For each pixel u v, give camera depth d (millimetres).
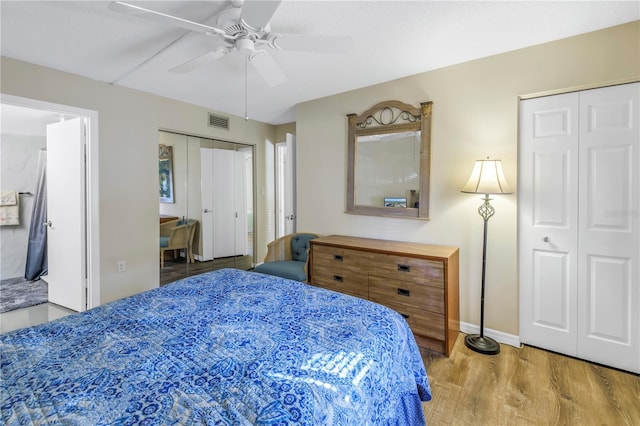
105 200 2973
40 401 848
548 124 2271
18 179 4305
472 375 2027
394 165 2943
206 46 2242
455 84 2590
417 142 2805
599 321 2137
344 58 2451
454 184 2631
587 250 2160
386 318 1425
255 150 4551
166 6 1749
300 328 1295
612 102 2043
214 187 4074
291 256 3555
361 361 1091
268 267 3117
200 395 870
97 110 2893
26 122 3801
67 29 2020
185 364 1026
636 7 1790
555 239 2271
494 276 2477
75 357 1074
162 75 2785
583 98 2139
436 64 2578
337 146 3354
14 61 2436
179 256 3691
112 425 760
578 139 2164
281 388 896
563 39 2152
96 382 932
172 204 3600
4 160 4195
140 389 899
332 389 938
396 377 1251
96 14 1853
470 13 1846
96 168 2900
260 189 4648
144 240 3271
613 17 1893
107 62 2516
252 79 2889
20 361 1048
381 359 1169
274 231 4879
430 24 1962
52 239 3287
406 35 2096
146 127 3260
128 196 3137
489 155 2457
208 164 3994
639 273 1997
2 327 2793
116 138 3033
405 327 1476
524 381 1959
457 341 2498
